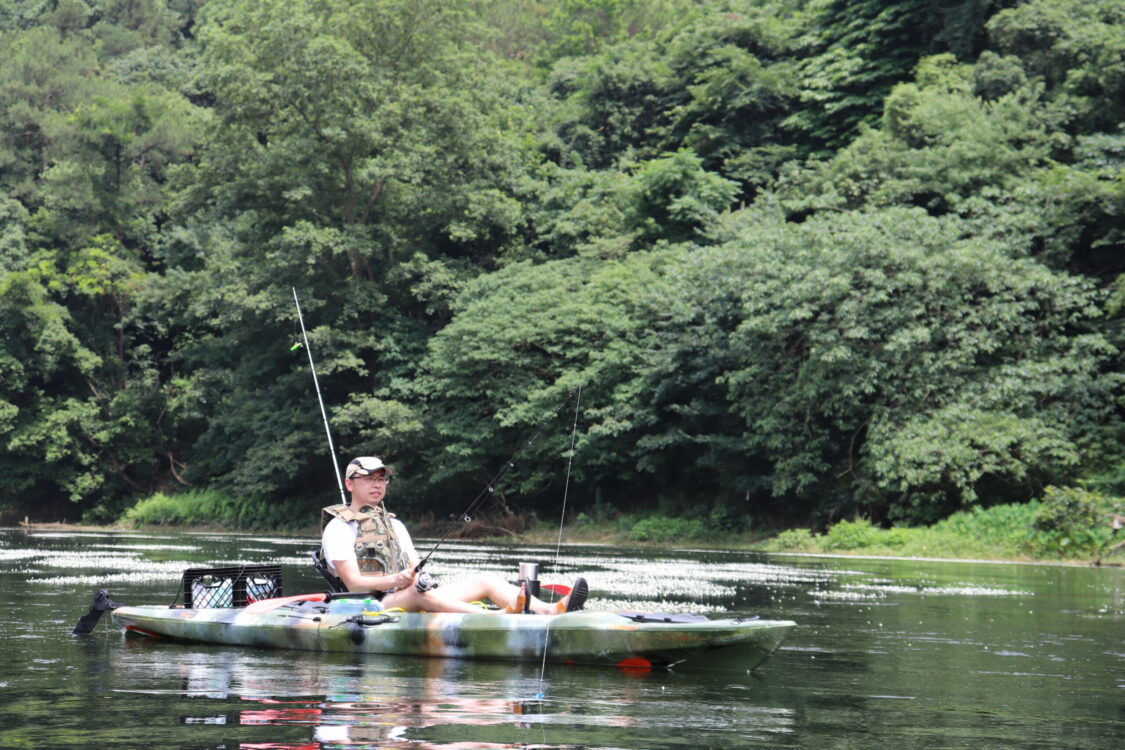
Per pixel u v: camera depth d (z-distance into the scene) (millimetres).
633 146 44125
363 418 32344
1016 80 30703
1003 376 23375
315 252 33562
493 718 3771
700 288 27203
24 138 51188
